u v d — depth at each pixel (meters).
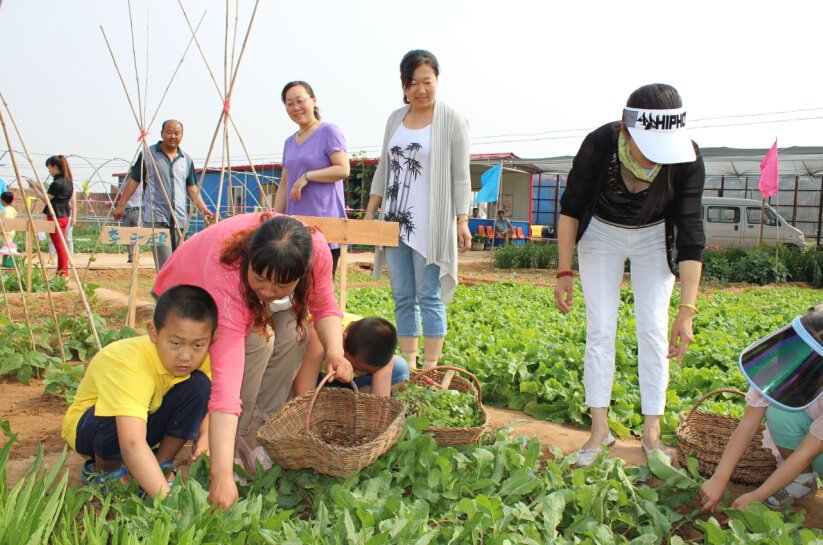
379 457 2.78
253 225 2.46
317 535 2.17
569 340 5.85
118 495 2.38
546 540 2.30
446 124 4.14
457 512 2.38
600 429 3.09
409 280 4.25
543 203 28.50
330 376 2.72
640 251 3.05
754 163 20.14
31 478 1.99
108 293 7.93
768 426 2.77
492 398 4.27
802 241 19.42
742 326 7.05
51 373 3.81
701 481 2.73
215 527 2.09
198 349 2.35
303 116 4.79
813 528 2.59
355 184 23.17
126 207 7.47
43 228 7.43
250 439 2.98
